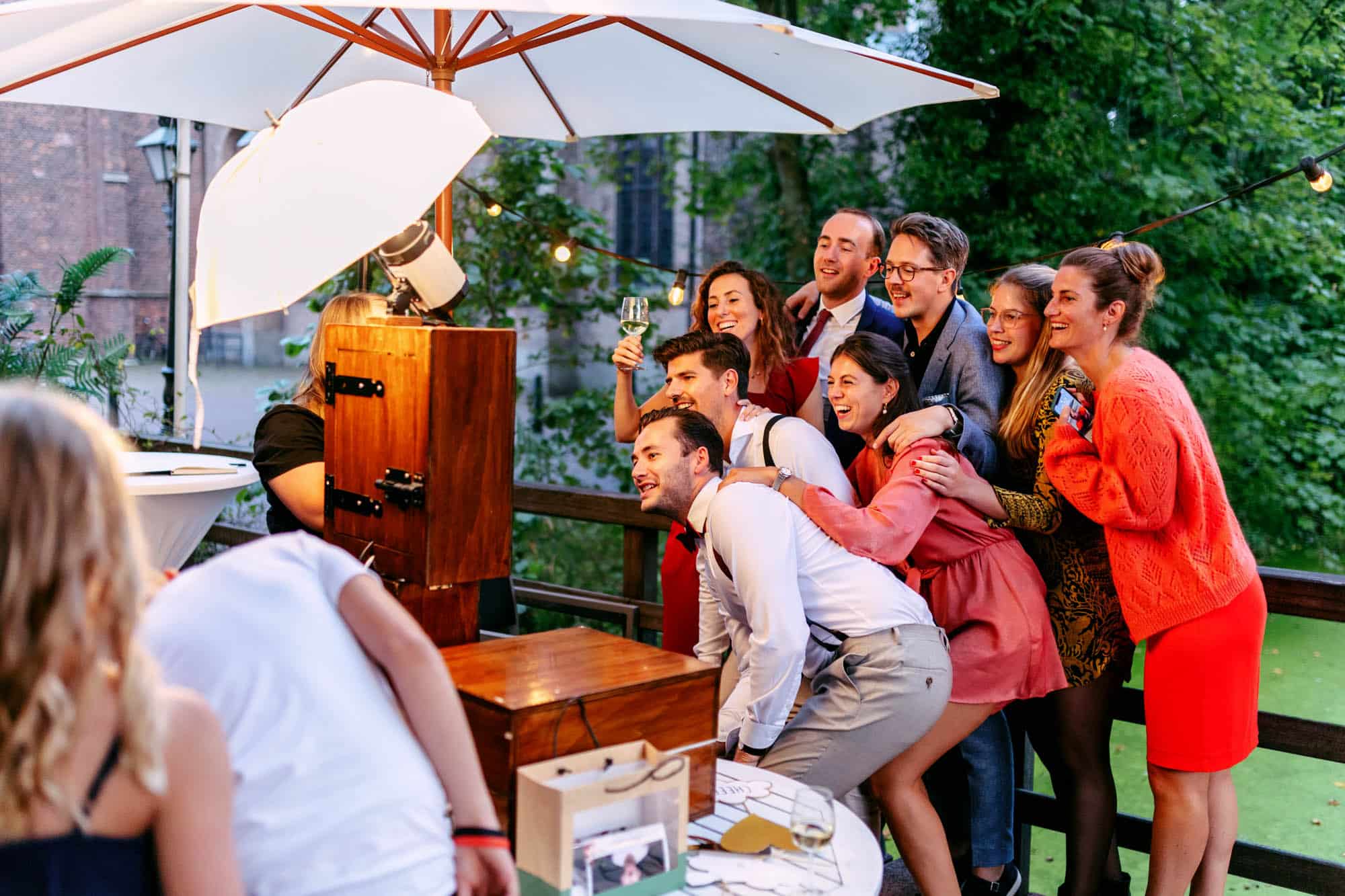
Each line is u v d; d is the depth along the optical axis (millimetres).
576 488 3984
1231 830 2607
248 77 3436
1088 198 9547
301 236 1926
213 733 1158
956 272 3076
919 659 2395
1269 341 9336
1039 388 2805
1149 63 9562
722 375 2932
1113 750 5641
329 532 2369
